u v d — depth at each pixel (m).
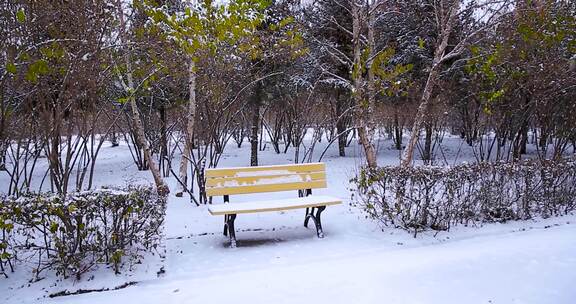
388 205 5.32
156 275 4.03
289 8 10.41
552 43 7.84
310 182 5.84
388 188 5.30
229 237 5.29
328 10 11.38
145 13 6.80
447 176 5.19
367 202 5.56
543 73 9.34
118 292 3.66
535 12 7.19
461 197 5.57
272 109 18.22
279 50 9.47
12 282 3.88
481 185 5.62
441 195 5.31
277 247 4.91
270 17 9.90
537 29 7.36
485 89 10.76
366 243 4.95
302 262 4.32
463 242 4.85
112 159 17.34
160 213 4.50
